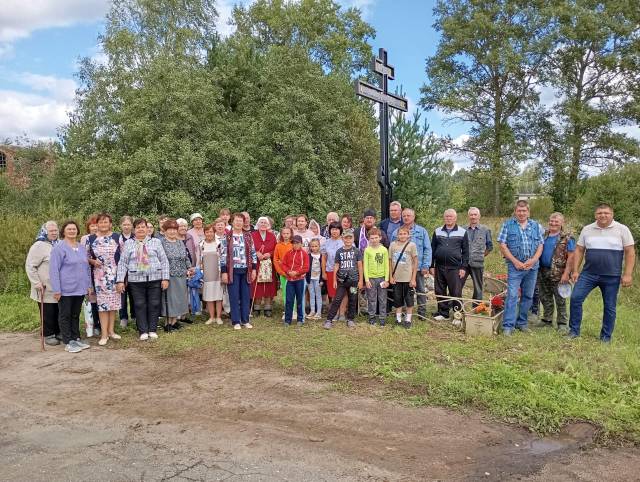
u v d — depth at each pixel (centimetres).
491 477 358
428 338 717
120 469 374
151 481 355
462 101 3291
